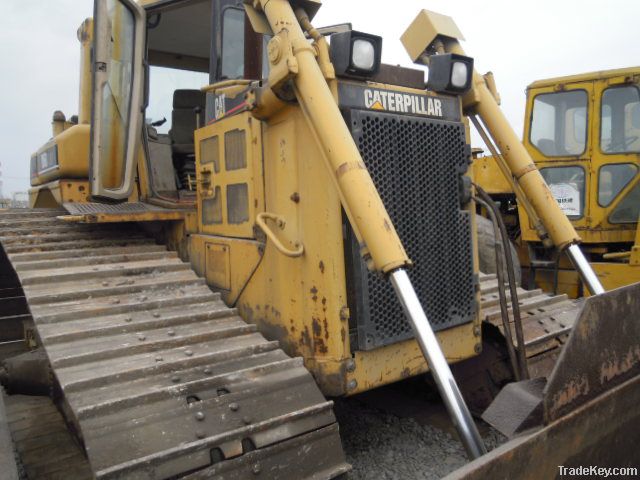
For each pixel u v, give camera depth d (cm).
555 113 598
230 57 319
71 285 276
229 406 208
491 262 451
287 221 252
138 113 338
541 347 305
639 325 202
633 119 558
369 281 245
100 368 218
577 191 583
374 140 246
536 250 602
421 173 264
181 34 391
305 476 206
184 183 407
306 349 247
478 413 318
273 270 261
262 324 272
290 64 217
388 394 374
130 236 354
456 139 278
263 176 265
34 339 405
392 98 257
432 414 340
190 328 256
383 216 199
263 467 198
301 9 239
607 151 567
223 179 293
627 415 195
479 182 658
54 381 327
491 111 297
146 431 191
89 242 330
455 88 272
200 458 188
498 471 147
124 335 244
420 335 187
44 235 329
